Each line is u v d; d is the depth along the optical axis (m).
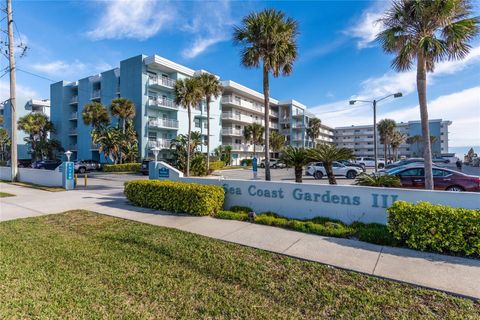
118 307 3.19
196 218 7.52
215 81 28.30
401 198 6.16
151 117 33.56
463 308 3.11
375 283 3.72
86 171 30.47
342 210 6.90
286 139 59.28
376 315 3.03
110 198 11.38
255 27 12.46
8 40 17.66
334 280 3.83
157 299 3.38
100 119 32.12
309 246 5.19
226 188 8.84
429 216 4.91
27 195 12.31
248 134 45.06
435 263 4.35
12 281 3.76
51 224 6.97
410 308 3.14
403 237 5.17
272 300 3.37
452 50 8.25
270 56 12.55
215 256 4.71
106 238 5.77
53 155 40.56
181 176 10.42
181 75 35.75
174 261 4.54
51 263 4.42
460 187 10.68
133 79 32.91
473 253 4.61
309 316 3.03
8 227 6.64
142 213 8.20
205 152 40.47
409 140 72.44
